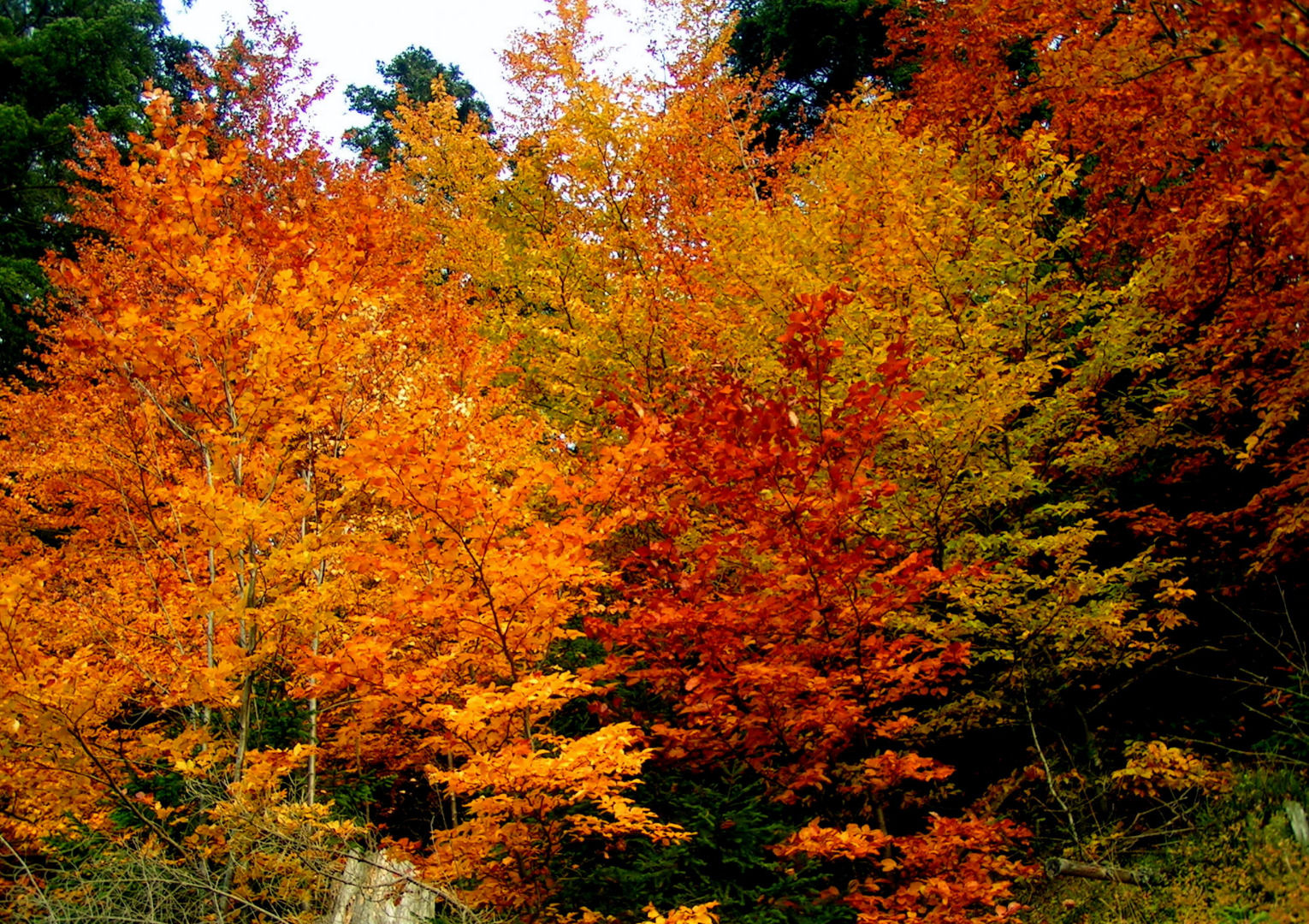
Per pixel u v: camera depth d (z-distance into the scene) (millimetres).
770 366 7074
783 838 6781
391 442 5008
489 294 12070
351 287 7262
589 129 10219
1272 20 4480
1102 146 9977
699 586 6156
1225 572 8383
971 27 11391
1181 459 8758
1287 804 5824
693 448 5891
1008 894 5773
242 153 6551
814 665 6367
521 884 5922
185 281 6648
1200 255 7730
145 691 6555
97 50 19953
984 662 8219
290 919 5559
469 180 12828
